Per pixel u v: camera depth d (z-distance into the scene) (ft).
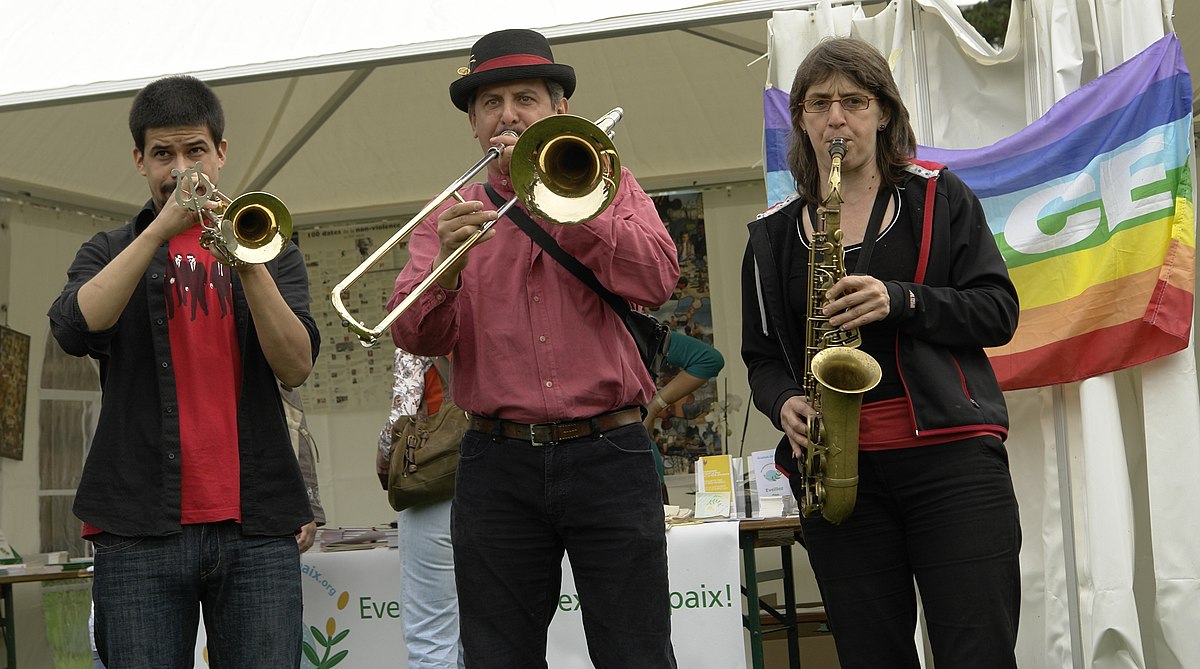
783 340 8.80
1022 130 11.62
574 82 8.74
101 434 8.92
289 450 9.31
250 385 9.20
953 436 7.98
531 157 7.47
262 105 18.01
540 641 8.25
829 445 8.07
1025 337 11.39
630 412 8.20
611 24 12.64
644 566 7.97
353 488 20.52
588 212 7.41
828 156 8.46
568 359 8.05
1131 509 11.14
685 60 17.31
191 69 13.26
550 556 8.21
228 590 9.00
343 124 18.93
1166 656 11.34
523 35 8.52
